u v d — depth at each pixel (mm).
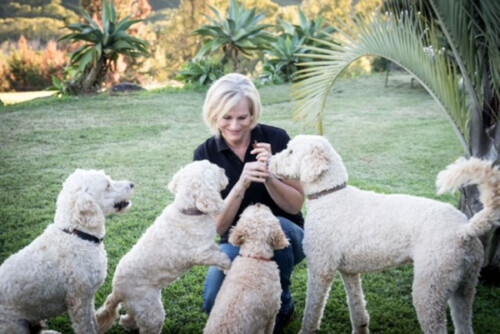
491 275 3736
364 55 3699
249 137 3246
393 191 5660
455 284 2605
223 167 3209
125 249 4195
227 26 14055
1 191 5453
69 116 9719
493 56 3238
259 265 2701
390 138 8375
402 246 2705
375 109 11156
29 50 18484
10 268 2615
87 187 2732
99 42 12641
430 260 2574
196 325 3238
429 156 7250
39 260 2656
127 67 22219
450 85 3494
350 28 3707
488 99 3529
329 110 11070
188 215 2812
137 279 2791
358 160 7062
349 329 3242
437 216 2643
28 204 5098
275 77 14734
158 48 23969
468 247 2611
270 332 2822
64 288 2707
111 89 13133
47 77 18484
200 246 2799
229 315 2500
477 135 3564
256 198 3223
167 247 2797
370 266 2861
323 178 2949
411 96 12852
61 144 7617
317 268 2967
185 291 3631
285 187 3111
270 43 14672
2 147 7344
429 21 3566
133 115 9938
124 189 2902
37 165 6469
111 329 3180
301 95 3965
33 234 4395
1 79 17984
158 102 11430
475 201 3617
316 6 22375
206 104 3113
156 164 6688
